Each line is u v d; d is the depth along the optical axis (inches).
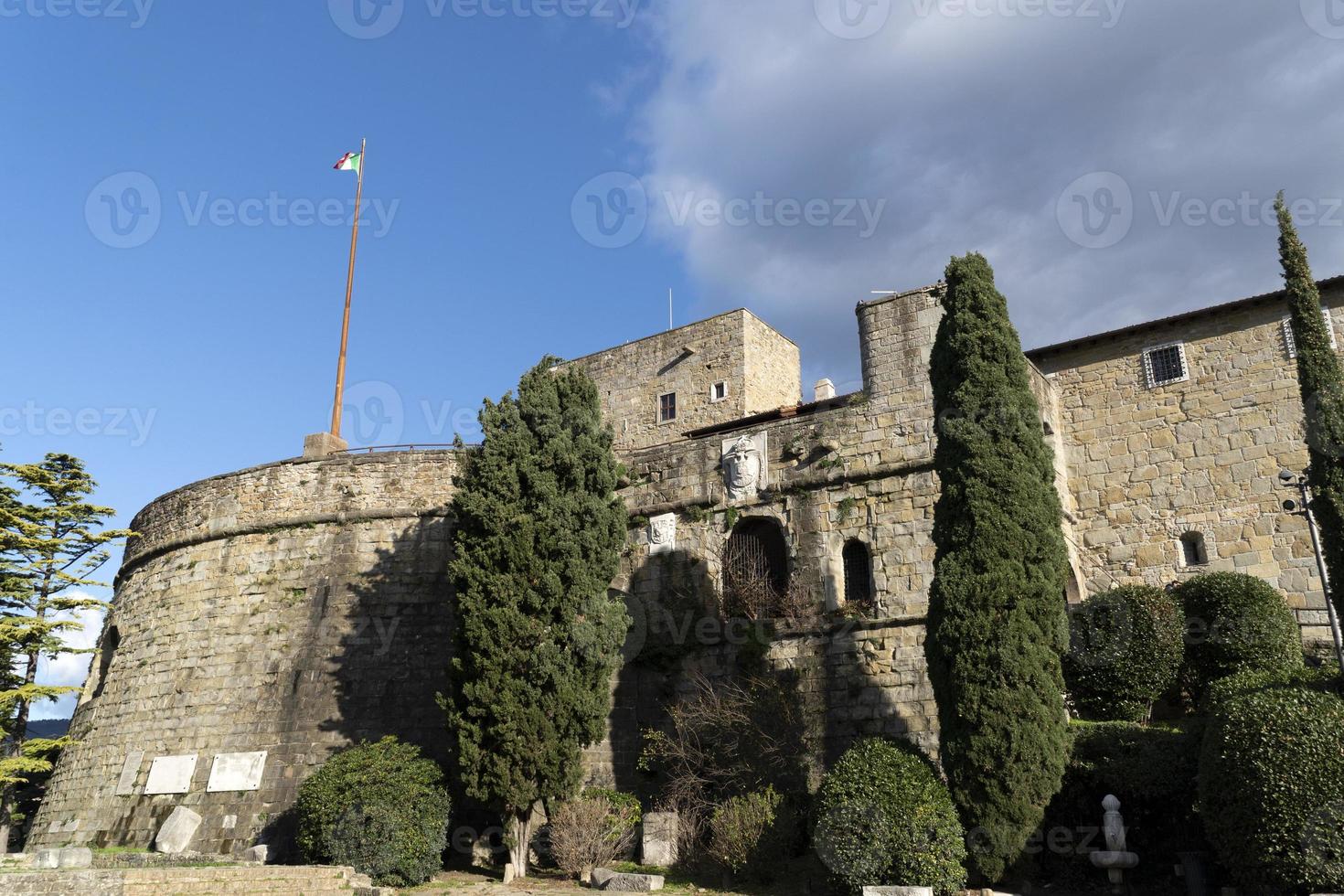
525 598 879.7
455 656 889.5
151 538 1333.7
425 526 1163.3
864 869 663.8
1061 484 1028.5
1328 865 556.1
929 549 908.0
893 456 953.5
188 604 1216.2
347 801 819.4
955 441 798.5
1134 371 1047.0
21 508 1330.0
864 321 1024.9
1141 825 706.8
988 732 700.0
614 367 1764.3
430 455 1199.6
